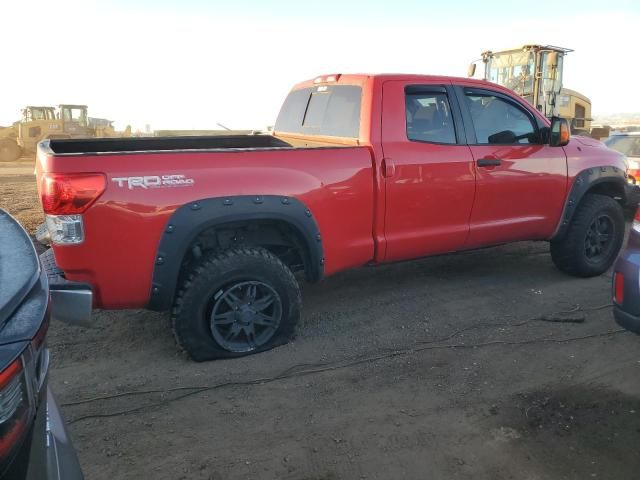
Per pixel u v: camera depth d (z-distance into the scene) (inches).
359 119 168.4
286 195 146.6
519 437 116.9
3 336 47.9
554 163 198.8
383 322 174.2
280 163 146.5
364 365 146.9
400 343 159.8
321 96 192.2
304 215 150.3
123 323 172.2
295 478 104.7
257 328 153.5
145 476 104.8
